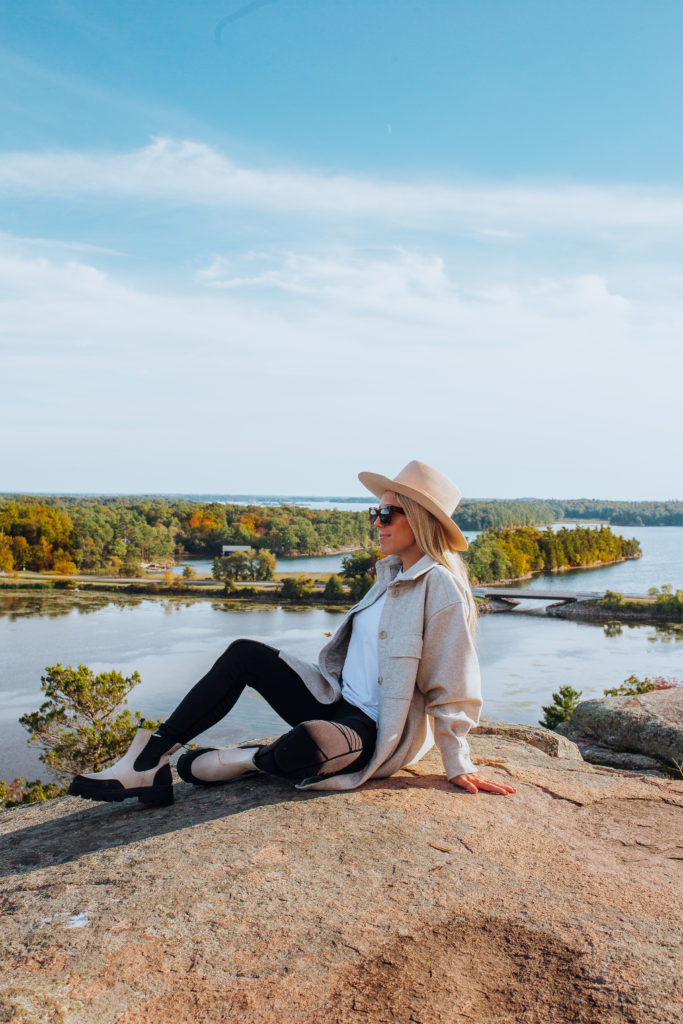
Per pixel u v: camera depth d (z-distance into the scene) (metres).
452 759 3.20
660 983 1.83
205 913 2.13
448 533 3.34
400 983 1.82
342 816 2.83
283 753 2.95
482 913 2.18
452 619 3.16
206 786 3.29
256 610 99.00
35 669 56.94
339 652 3.47
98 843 2.72
